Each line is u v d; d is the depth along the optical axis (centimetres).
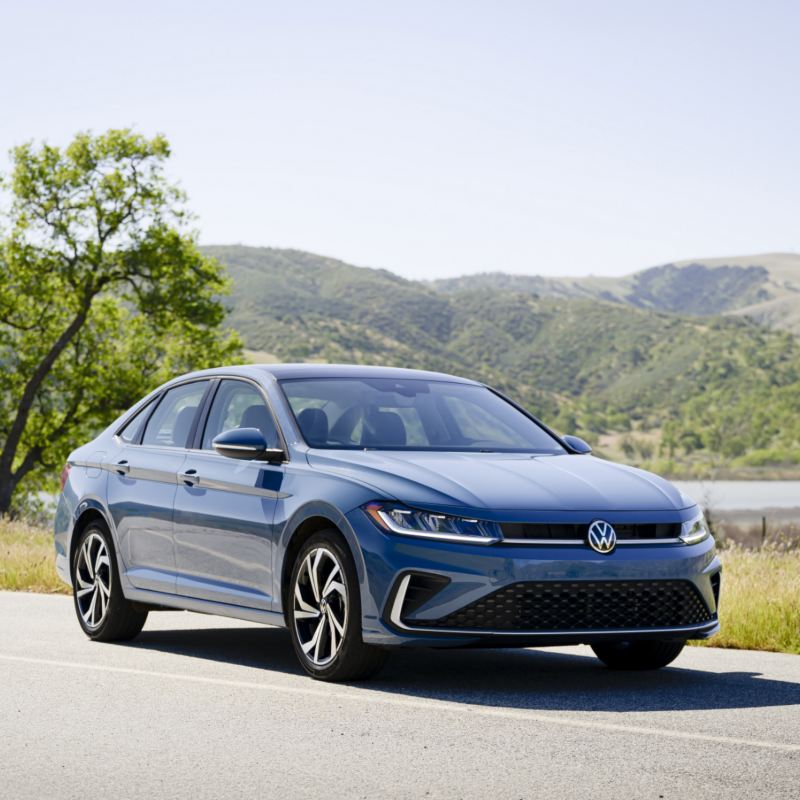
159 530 785
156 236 4419
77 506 873
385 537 616
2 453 4553
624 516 627
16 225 4422
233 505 720
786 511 6234
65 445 4631
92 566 856
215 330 4712
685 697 618
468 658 765
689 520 648
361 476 649
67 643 829
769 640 840
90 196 4422
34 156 4397
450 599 602
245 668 712
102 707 595
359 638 630
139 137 4434
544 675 694
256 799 430
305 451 696
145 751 504
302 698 611
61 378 4597
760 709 586
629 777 455
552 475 660
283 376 766
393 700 604
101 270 4447
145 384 4600
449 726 544
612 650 728
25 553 1401
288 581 681
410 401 765
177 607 774
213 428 780
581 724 546
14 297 4519
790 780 450
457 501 614
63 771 473
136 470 820
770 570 1113
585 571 607
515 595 600
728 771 464
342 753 496
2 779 461
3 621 949
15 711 587
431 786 445
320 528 669
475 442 743
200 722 558
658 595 624
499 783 448
